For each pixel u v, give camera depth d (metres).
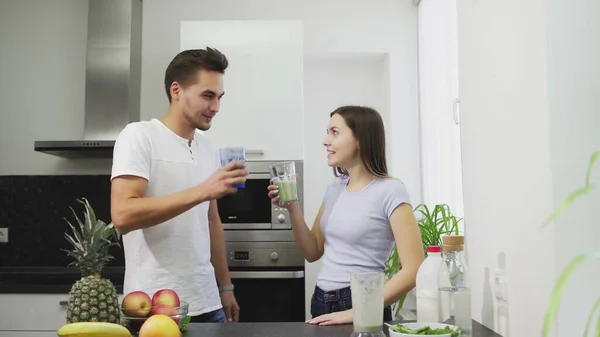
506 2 1.34
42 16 3.47
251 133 2.87
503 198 1.38
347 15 3.41
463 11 1.68
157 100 3.36
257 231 2.79
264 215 2.80
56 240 3.33
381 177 1.81
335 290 1.76
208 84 1.86
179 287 1.81
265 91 2.89
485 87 1.50
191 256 1.86
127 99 3.17
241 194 2.82
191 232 1.87
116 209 1.67
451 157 2.73
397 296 1.59
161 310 1.34
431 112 3.10
